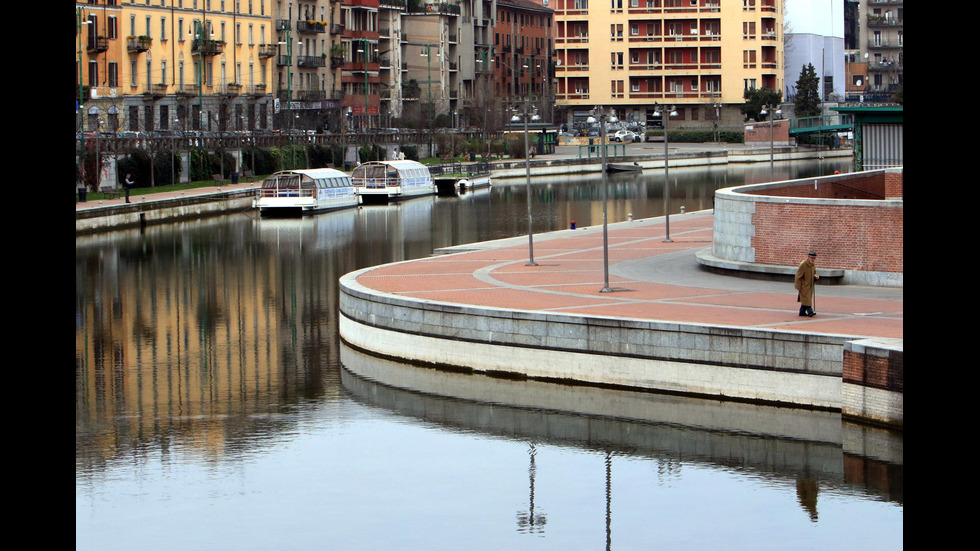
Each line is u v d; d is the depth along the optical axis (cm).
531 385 4125
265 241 8594
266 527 2961
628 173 16425
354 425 3794
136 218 9638
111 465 3425
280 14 16388
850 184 6178
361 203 12088
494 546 2841
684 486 3228
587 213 10475
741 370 3756
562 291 4731
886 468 3309
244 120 15375
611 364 3988
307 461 3459
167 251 8025
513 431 3722
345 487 3241
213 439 3666
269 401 4066
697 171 16612
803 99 19375
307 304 5844
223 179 12394
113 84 12875
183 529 2953
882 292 4547
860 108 8744
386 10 19712
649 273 5241
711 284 4856
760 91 19750
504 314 4178
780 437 3572
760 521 2975
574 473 3344
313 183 10869
